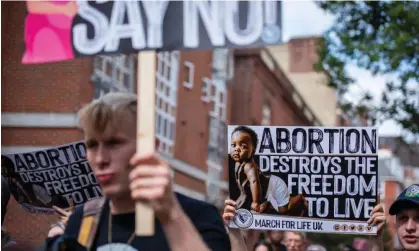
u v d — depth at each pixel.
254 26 3.15
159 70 25.06
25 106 18.70
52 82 18.73
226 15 3.19
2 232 5.00
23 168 5.22
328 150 5.24
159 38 3.23
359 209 5.19
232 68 33.28
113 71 20.67
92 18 3.32
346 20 15.77
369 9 15.47
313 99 49.88
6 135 18.62
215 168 31.38
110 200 3.18
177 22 3.22
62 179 5.23
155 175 2.42
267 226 5.22
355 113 16.48
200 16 3.20
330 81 16.20
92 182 5.21
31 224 14.84
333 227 5.20
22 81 18.64
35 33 3.36
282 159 5.24
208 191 30.31
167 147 25.95
